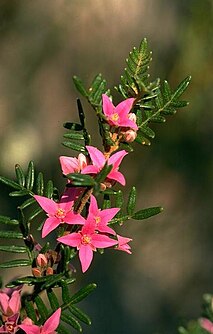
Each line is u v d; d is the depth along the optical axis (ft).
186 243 5.11
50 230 1.42
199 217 5.06
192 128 4.85
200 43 4.64
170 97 1.50
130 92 1.48
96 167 1.42
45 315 1.44
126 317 5.02
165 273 5.13
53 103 4.55
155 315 5.11
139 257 5.04
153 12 4.51
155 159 4.87
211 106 4.80
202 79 4.70
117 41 4.48
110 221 1.48
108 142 1.44
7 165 4.49
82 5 4.40
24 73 4.49
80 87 1.42
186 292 5.23
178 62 4.64
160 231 5.04
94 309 4.95
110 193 1.43
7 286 1.42
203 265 5.43
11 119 4.52
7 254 4.11
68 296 1.43
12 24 4.42
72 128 1.47
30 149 4.53
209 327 2.05
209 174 4.94
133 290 5.07
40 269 1.44
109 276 4.99
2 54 4.44
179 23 4.61
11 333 1.46
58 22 4.43
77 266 4.81
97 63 4.49
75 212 1.44
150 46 4.57
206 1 4.59
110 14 4.43
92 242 1.42
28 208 4.30
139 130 1.49
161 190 4.91
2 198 4.31
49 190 1.49
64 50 4.46
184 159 4.87
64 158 1.45
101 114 1.43
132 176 4.85
